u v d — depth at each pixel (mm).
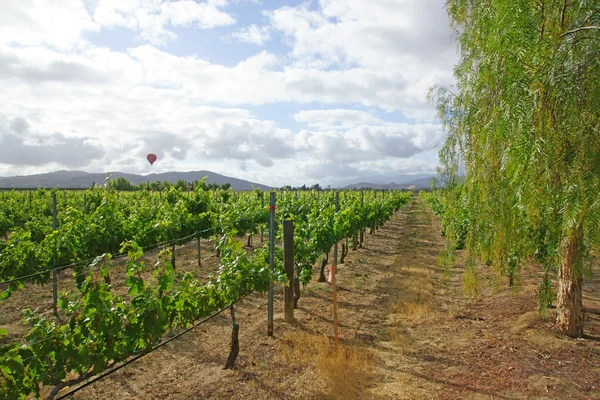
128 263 3852
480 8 5703
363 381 4688
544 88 4086
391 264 12586
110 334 3496
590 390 4125
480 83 5348
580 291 5516
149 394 4516
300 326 6699
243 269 5477
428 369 4941
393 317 7066
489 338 5785
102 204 9719
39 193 24250
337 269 11648
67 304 3643
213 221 11773
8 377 3039
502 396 4168
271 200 6402
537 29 4516
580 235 4805
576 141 3965
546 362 4828
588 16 4355
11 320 7027
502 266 5875
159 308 3846
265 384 4680
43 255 7395
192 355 5621
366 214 17078
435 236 20297
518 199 4453
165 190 15578
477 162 5492
